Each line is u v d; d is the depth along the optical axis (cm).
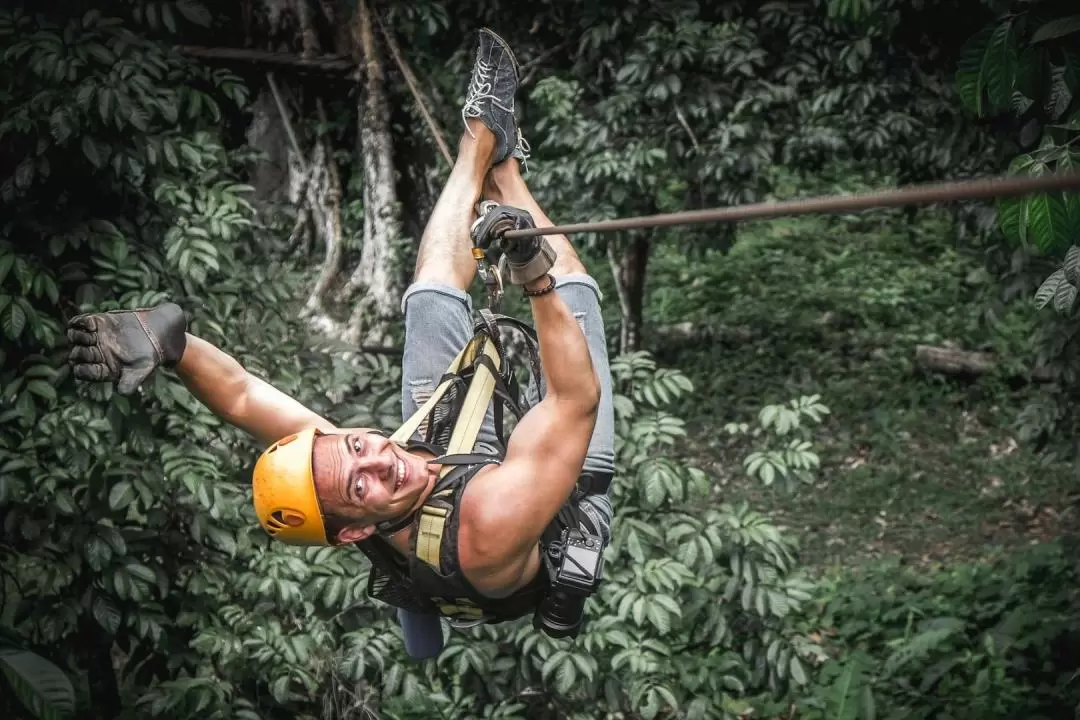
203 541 546
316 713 604
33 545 511
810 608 816
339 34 921
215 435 566
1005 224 329
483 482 260
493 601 279
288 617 570
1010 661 734
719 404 1129
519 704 554
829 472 1030
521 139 372
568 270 336
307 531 252
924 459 1044
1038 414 760
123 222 543
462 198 351
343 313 952
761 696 712
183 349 277
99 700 568
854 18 664
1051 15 342
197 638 525
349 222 988
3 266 479
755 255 1451
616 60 896
